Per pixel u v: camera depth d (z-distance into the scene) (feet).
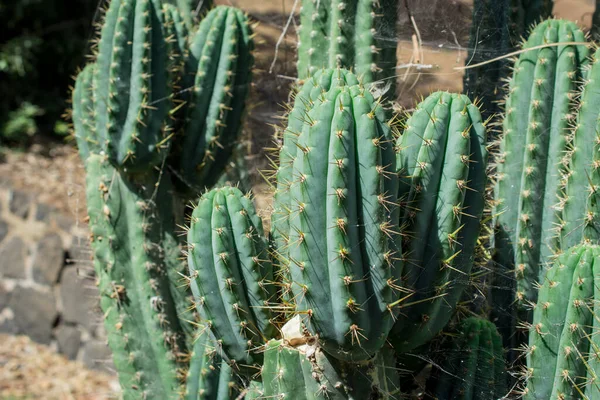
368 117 6.75
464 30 11.31
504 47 10.27
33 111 30.81
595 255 6.99
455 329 8.32
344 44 9.65
